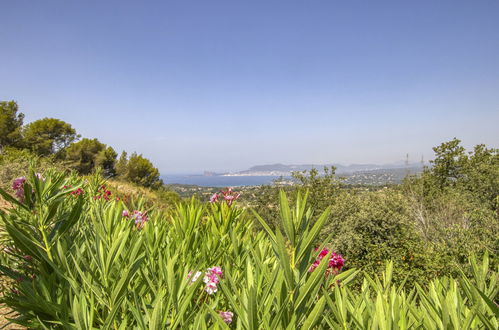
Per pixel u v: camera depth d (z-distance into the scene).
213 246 2.29
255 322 1.01
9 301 1.50
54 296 1.67
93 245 1.81
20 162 8.79
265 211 14.95
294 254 1.16
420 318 1.25
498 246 6.56
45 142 24.61
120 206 2.10
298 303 1.11
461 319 1.21
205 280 1.57
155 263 1.92
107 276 1.34
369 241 9.21
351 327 1.24
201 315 1.17
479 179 13.05
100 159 26.41
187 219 2.54
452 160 22.33
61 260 1.54
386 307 1.13
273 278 1.24
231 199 3.18
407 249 8.71
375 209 10.28
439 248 7.05
